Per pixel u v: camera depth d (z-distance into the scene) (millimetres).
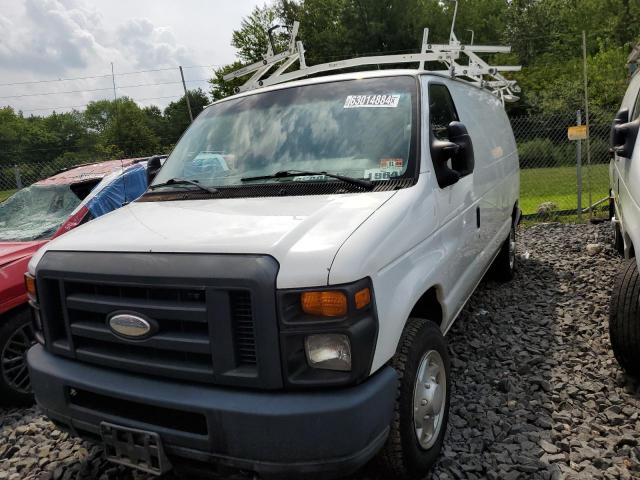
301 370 2264
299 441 2182
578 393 3693
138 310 2461
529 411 3506
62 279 2693
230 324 2277
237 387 2311
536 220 11039
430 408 2904
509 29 43875
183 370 2389
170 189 3557
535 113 31859
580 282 6211
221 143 3693
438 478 2914
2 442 3838
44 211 5699
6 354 4348
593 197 13422
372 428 2287
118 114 9953
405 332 2787
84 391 2709
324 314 2234
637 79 5449
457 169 3350
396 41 35906
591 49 39312
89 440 2775
